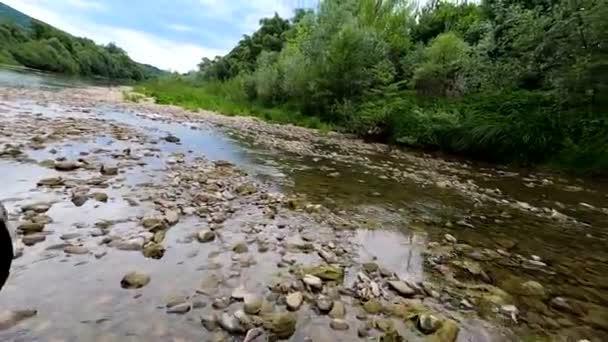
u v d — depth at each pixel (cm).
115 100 1791
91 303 218
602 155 985
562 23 1121
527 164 1126
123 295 231
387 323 236
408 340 221
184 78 4403
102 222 337
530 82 1402
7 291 218
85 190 413
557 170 1047
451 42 1714
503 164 1161
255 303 239
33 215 329
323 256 331
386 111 1466
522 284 321
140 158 623
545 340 238
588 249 441
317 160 873
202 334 202
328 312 241
